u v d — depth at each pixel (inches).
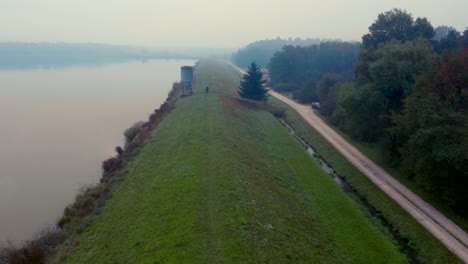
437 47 2377.0
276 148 1839.3
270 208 1043.9
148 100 3321.9
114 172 1439.5
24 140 2003.0
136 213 1000.9
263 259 767.7
